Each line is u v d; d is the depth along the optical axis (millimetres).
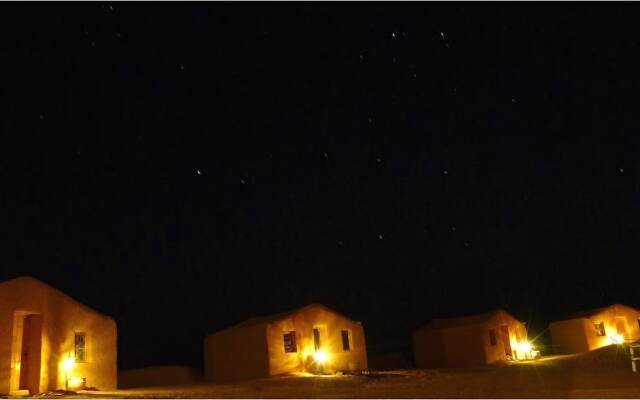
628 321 45688
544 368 28281
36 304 22578
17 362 21969
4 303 21594
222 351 32188
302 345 32062
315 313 33312
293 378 28141
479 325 39156
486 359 38312
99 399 19391
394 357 46125
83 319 24906
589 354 32062
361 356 35219
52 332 23125
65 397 20516
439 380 24359
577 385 18500
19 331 22266
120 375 37875
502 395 15883
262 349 30438
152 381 37094
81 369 24359
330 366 32844
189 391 22906
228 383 28219
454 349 39594
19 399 19906
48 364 22688
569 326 43375
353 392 19469
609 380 19625
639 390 15719
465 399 15438
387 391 19297
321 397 17859
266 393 20328
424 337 41500
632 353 23984
